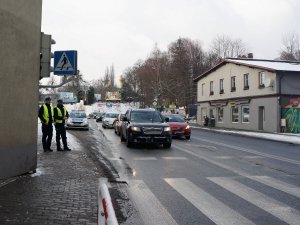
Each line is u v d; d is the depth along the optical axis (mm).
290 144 23031
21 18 8477
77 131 29500
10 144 8234
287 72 33406
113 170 10953
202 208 6938
